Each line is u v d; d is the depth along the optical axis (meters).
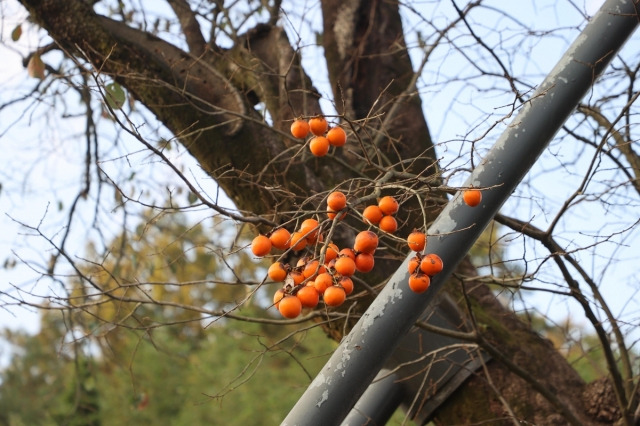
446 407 4.03
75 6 4.29
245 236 4.12
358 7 5.06
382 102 4.76
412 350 3.87
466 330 4.04
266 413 10.27
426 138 4.70
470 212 2.83
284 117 4.51
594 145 4.19
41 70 4.70
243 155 4.10
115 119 2.81
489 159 2.91
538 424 3.89
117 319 4.80
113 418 11.16
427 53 4.53
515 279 3.46
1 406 15.49
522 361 4.09
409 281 2.52
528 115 2.97
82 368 8.94
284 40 4.70
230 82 4.38
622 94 4.22
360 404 3.89
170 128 4.26
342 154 4.45
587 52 3.05
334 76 4.95
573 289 3.61
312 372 9.89
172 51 4.41
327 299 2.31
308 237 2.55
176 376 11.64
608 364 3.66
